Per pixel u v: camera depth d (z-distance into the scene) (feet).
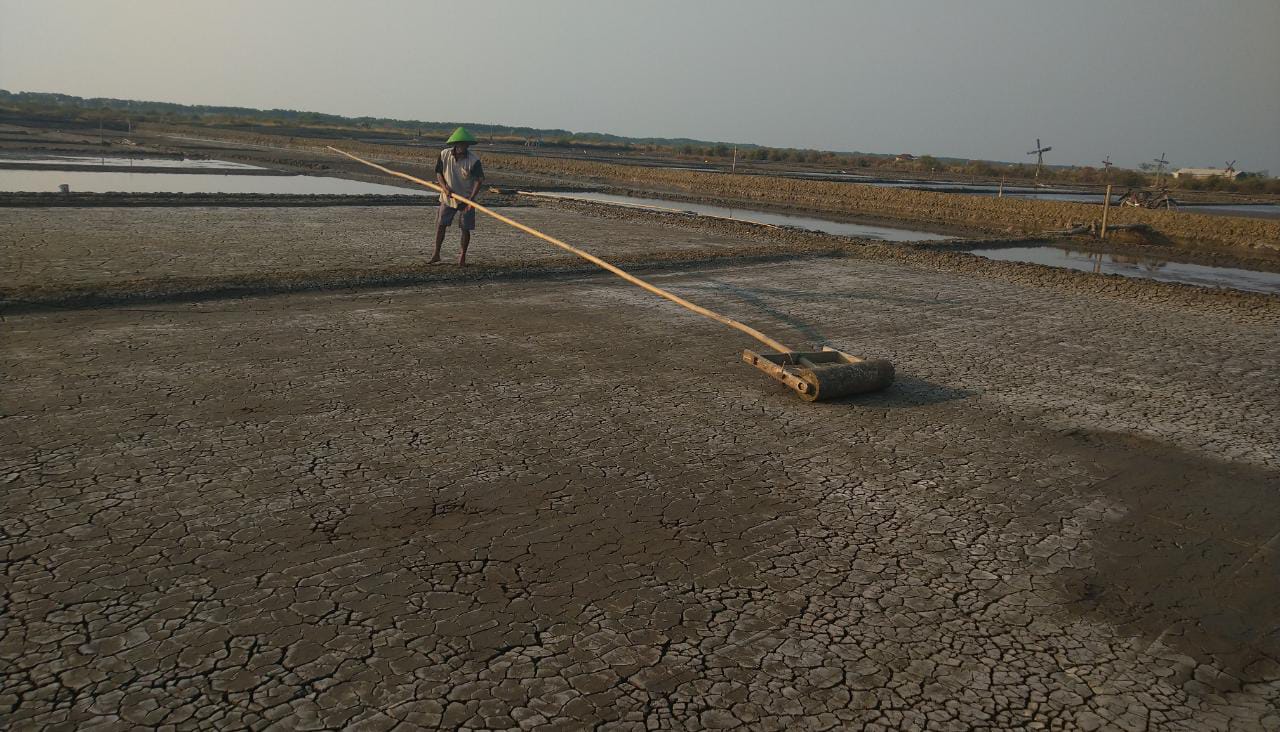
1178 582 12.83
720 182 116.06
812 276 39.22
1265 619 11.91
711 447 17.35
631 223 58.34
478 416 18.40
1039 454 17.83
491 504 14.26
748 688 9.93
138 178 83.15
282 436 16.65
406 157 144.25
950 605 11.93
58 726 8.70
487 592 11.62
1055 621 11.66
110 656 9.86
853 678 10.22
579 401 19.76
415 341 24.20
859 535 13.88
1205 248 66.08
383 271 32.76
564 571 12.27
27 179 74.90
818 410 20.06
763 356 21.77
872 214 88.02
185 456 15.44
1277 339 29.37
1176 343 28.30
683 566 12.60
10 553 11.89
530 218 58.90
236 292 28.71
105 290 26.86
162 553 12.14
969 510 15.01
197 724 8.84
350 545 12.66
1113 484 16.40
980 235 68.69
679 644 10.69
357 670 9.85
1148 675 10.56
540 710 9.34
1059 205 84.69
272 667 9.82
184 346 22.39
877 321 30.01
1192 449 18.37
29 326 23.45
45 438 15.87
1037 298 35.94
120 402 17.95
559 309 29.43
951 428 19.20
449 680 9.77
